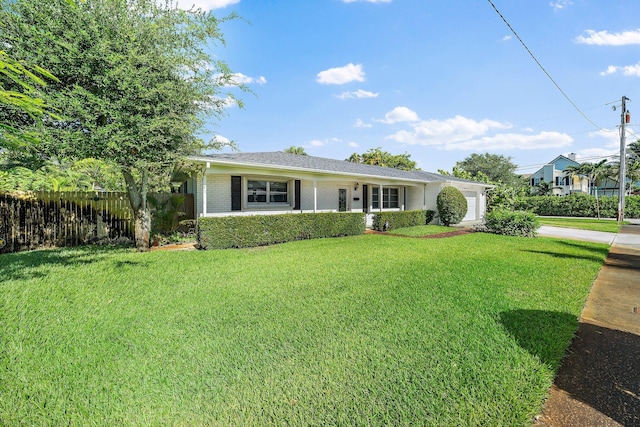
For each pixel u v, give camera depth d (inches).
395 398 90.8
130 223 413.7
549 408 89.2
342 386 96.3
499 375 102.4
